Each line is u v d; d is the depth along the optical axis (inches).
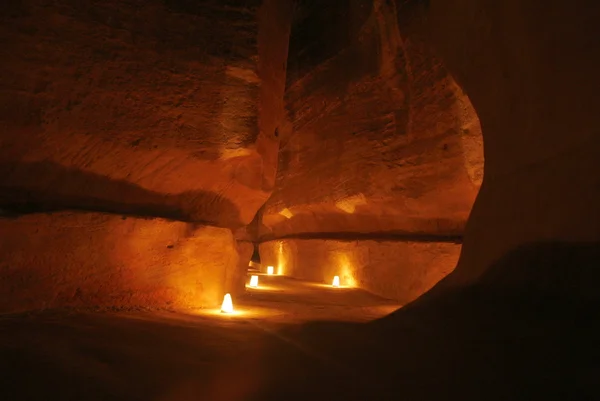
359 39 477.4
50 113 188.7
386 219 470.6
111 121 207.6
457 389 97.0
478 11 188.1
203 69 237.5
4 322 157.0
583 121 122.2
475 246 182.2
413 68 388.5
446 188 354.9
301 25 614.2
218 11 244.1
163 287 234.8
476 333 125.3
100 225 206.7
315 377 114.2
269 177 312.2
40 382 98.3
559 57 132.6
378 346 143.3
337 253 542.9
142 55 216.7
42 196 197.2
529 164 150.9
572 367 89.4
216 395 98.8
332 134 531.5
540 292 125.0
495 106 181.9
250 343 160.9
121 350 132.3
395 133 419.2
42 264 187.5
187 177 247.6
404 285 412.2
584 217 117.0
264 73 276.8
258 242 999.6
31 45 182.9
